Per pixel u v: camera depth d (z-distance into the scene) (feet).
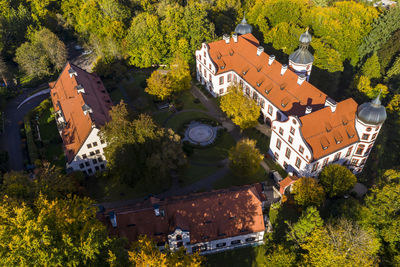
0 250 145.48
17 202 184.75
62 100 289.33
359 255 171.53
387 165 298.15
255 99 324.19
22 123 337.72
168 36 390.63
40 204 173.37
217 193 222.07
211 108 348.38
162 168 233.96
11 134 325.01
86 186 266.16
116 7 429.79
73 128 272.72
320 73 354.74
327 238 179.63
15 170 283.79
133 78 399.24
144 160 232.94
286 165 272.51
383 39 394.32
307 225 189.57
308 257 182.60
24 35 447.42
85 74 332.80
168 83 333.83
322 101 260.62
